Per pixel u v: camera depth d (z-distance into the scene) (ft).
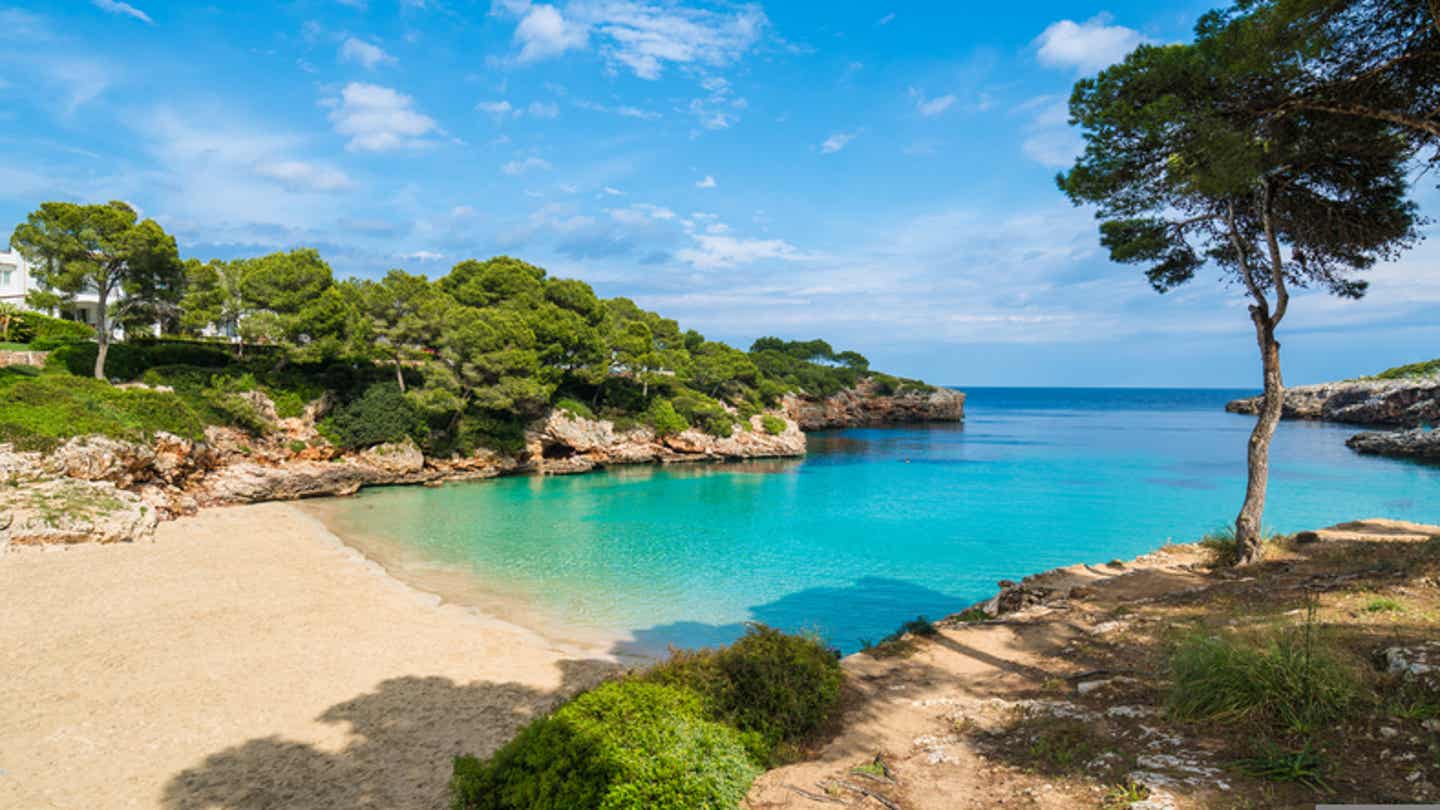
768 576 97.55
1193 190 52.90
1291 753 22.20
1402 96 45.14
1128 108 50.31
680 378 270.05
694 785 23.94
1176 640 36.01
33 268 132.36
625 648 68.03
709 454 252.21
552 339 211.61
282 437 154.61
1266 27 42.70
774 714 32.22
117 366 145.07
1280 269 57.06
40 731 44.57
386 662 59.41
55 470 100.99
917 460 254.06
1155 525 135.13
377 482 169.37
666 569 100.63
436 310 183.42
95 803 36.83
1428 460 219.82
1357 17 41.70
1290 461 223.10
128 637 62.13
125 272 140.05
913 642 45.80
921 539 123.03
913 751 28.66
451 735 45.78
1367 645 30.04
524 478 197.67
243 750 43.11
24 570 79.92
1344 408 375.25
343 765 41.34
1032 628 46.88
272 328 154.51
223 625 66.69
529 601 83.05
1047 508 153.58
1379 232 55.36
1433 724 22.12
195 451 133.08
